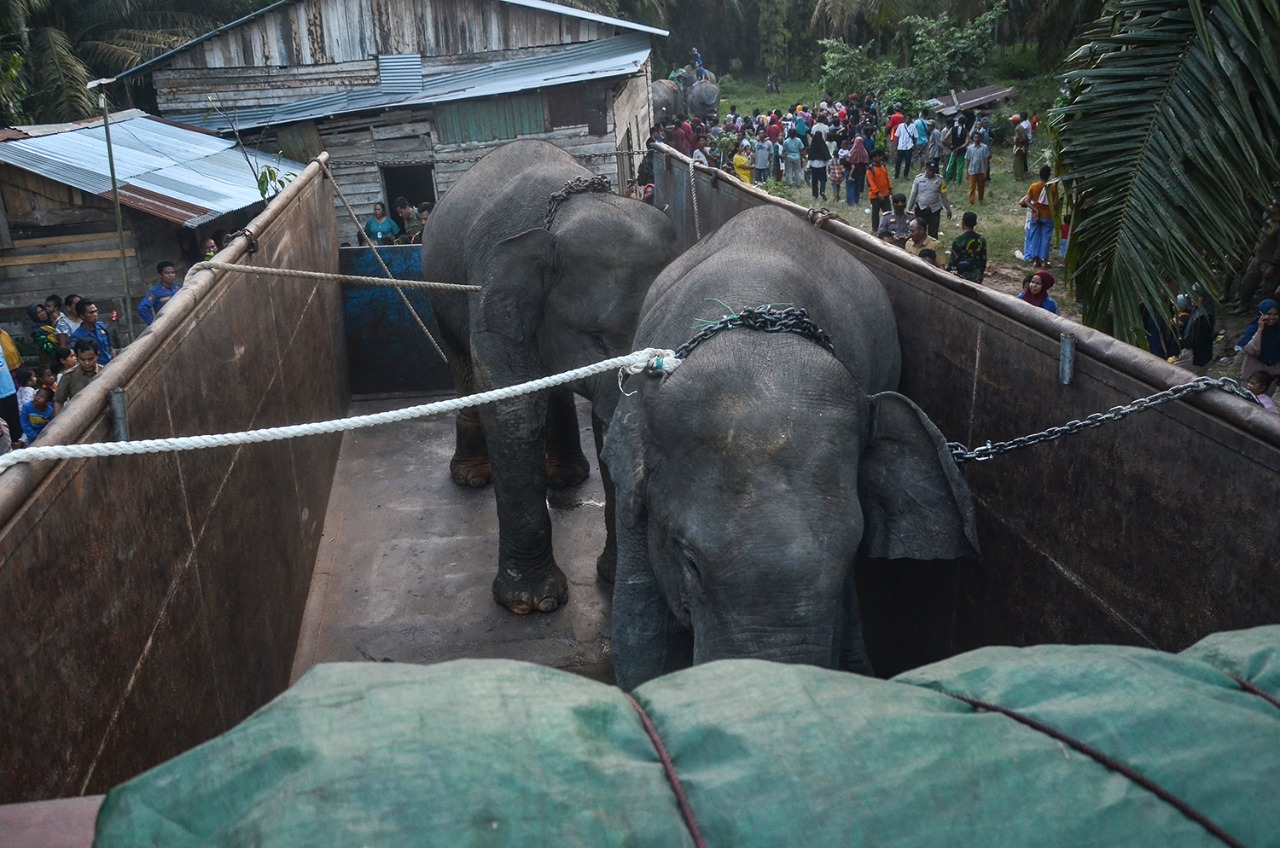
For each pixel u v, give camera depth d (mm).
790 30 41688
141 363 3398
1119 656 1429
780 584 2982
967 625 4250
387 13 17891
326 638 5941
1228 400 2670
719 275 3875
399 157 16391
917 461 3396
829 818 1166
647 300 4664
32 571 2443
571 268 5309
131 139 15305
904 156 23438
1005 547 3898
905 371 4707
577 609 6145
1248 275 11961
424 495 7621
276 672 5172
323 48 17938
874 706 1298
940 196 17000
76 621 2697
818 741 1234
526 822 1111
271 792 1139
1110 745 1273
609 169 16359
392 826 1091
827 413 3211
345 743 1170
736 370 3252
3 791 2172
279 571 5445
